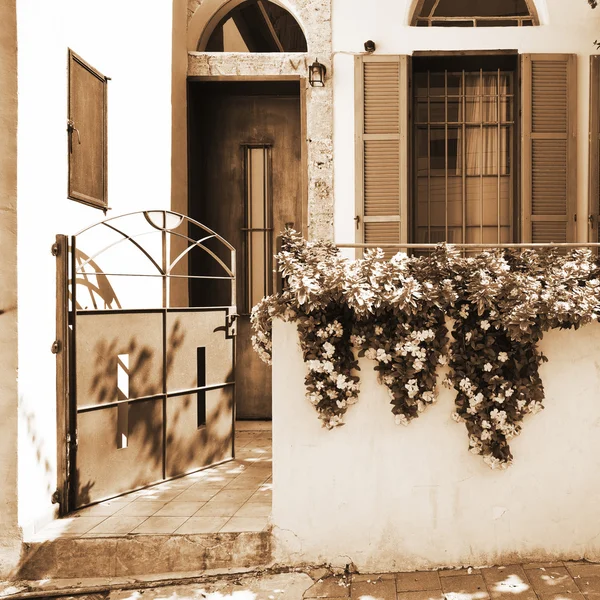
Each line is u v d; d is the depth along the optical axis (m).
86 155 4.18
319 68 5.52
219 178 6.22
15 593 3.27
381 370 3.46
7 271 3.42
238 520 3.63
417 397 3.45
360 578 3.40
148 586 3.30
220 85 5.96
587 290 3.34
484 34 5.55
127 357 4.22
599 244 3.52
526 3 5.70
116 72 4.61
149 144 5.14
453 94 5.77
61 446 3.79
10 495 3.42
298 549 3.49
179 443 4.54
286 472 3.50
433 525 3.49
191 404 4.63
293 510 3.49
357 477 3.49
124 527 3.56
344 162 5.62
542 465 3.48
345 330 3.46
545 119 5.51
